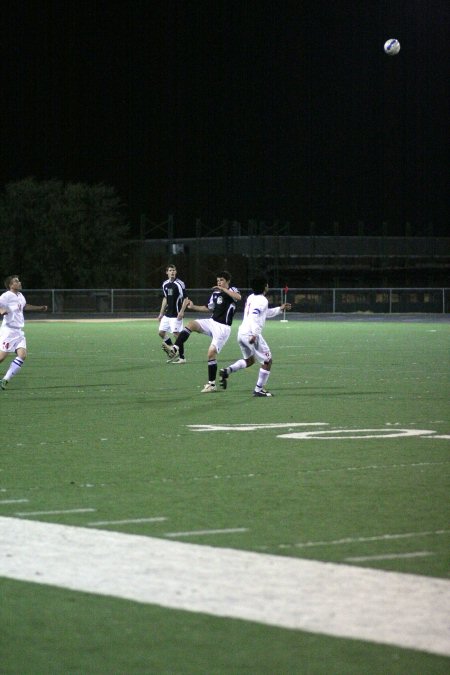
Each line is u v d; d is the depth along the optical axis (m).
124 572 16.30
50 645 13.38
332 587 15.46
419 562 16.94
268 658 12.81
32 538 18.52
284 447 30.00
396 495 22.83
